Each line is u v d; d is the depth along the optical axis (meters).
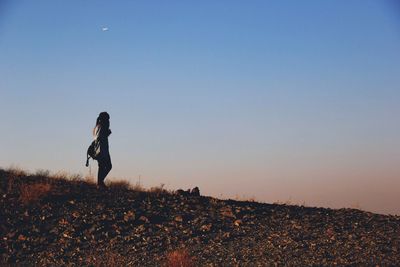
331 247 15.16
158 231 17.44
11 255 16.17
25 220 18.27
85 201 19.72
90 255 15.82
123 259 15.27
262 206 19.88
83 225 17.86
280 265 13.79
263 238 16.39
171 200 20.16
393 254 14.29
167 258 15.01
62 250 16.36
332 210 19.58
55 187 20.88
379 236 15.97
